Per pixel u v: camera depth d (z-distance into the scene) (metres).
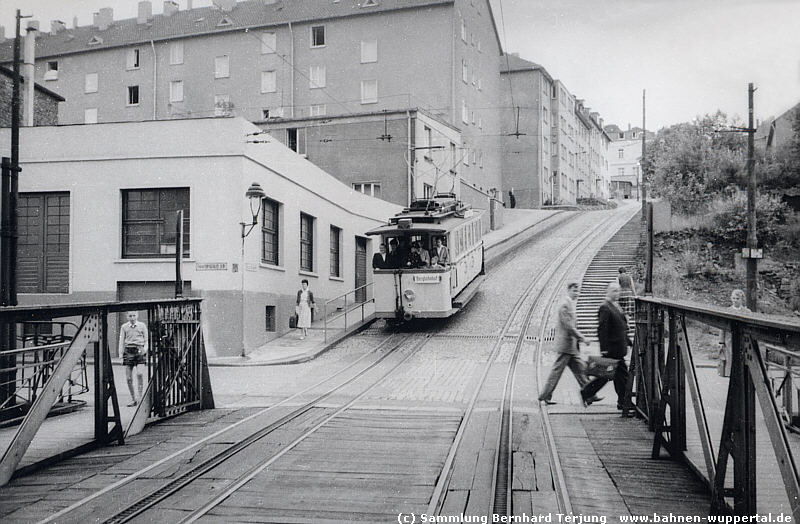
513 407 12.01
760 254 21.17
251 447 9.30
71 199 21.56
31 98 25.19
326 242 28.02
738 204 31.53
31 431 8.09
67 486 7.64
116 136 21.47
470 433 10.05
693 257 28.75
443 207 24.33
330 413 11.62
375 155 38.62
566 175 81.12
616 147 130.62
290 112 54.41
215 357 20.38
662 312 9.21
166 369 11.12
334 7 54.19
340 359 18.80
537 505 6.83
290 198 24.33
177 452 9.07
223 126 20.97
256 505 6.95
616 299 11.41
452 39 50.50
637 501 6.95
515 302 25.39
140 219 21.53
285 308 23.77
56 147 21.70
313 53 54.00
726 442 5.92
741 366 5.62
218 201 20.91
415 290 21.81
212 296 20.73
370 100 52.38
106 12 62.19
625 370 11.25
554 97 76.56
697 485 7.48
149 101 57.78
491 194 52.19
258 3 58.31
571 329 11.77
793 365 9.23
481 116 56.78
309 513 6.68
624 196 113.38
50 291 21.83
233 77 55.91
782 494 6.94
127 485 7.64
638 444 9.30
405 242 22.25
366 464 8.44
